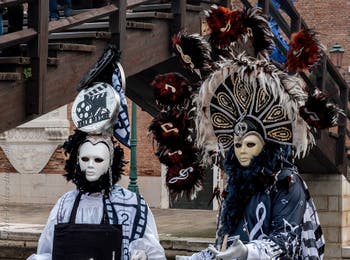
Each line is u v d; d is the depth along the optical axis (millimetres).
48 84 10266
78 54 10727
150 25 12016
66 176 6984
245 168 5941
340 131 16484
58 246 6617
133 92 14297
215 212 23969
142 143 25156
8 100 9711
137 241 6793
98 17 10953
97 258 6605
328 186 17141
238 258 5430
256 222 5812
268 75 5922
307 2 25969
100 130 6914
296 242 5648
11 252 20016
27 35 9742
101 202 6895
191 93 6355
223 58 6230
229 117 6215
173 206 24922
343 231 17203
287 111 5918
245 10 6293
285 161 5969
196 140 6344
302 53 6031
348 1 25578
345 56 25469
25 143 26672
